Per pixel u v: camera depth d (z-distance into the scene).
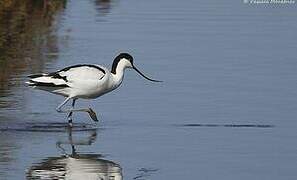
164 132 15.53
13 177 12.74
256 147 14.51
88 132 15.59
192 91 18.59
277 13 28.78
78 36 24.80
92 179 12.72
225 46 23.39
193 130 15.65
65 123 16.19
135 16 28.06
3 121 16.12
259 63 21.33
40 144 14.72
